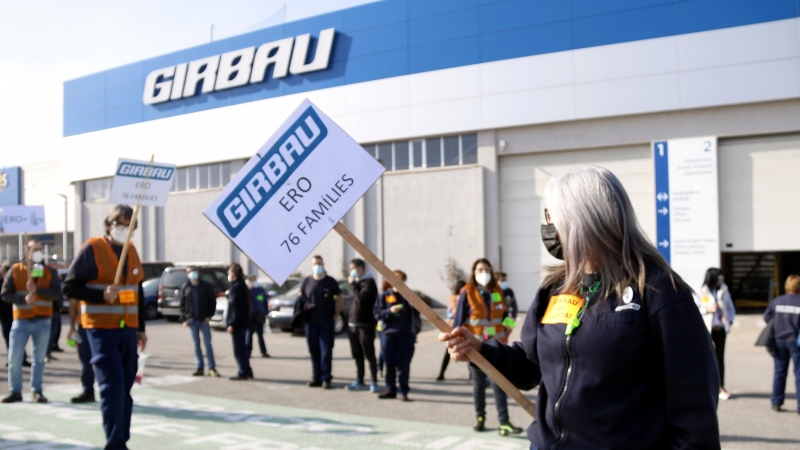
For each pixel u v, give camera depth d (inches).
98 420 262.2
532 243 837.8
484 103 848.3
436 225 876.6
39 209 320.5
